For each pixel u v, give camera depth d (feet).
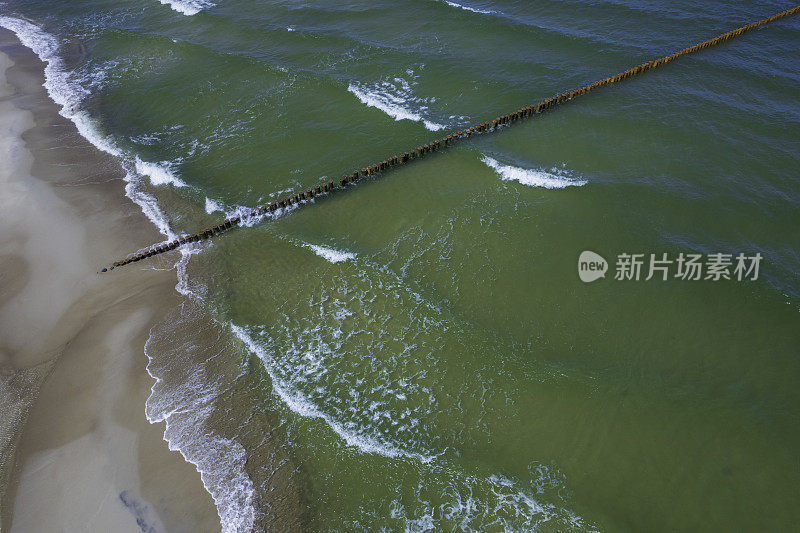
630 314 75.56
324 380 70.69
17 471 62.80
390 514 57.98
